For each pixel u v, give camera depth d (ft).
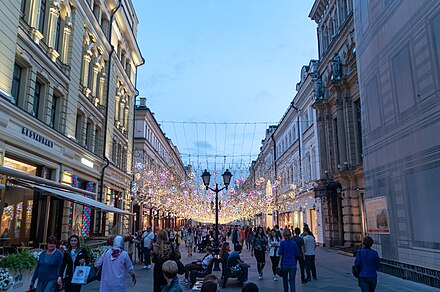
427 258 33.45
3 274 26.48
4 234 43.62
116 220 92.07
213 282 13.80
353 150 77.77
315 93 99.09
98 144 78.23
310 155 109.50
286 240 31.19
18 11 42.39
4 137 39.88
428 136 33.68
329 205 88.43
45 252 24.41
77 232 63.87
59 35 58.03
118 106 94.12
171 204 132.26
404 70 38.47
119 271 21.31
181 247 108.37
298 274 47.32
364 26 49.88
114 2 82.84
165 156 186.60
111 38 84.79
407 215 37.19
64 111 57.67
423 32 34.83
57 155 53.52
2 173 31.09
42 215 51.31
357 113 78.69
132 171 106.42
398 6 39.83
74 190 45.93
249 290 12.71
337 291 34.71
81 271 23.82
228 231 170.81
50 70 52.47
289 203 139.13
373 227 45.29
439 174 31.89
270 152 189.57
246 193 171.32
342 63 84.17
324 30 102.17
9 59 40.45
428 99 33.86
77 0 61.62
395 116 40.32
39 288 23.49
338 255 71.61
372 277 23.48
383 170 43.04
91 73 73.41
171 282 17.15
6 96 39.09
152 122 144.36
